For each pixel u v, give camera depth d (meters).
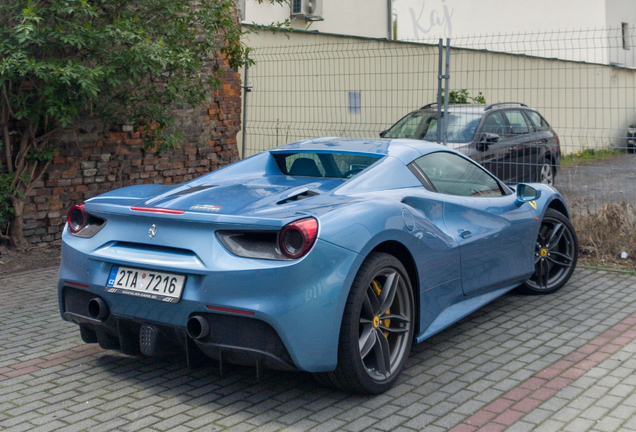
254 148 10.74
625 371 3.50
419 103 14.16
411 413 3.01
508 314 4.63
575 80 17.61
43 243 6.99
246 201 3.22
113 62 6.30
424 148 4.09
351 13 15.24
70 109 6.13
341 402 3.14
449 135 9.24
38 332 4.30
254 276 2.80
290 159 4.08
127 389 3.33
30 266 6.25
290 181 3.75
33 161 6.66
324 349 2.88
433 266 3.59
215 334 2.92
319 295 2.83
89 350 3.95
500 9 23.34
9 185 6.51
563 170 7.37
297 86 11.39
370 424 2.89
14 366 3.67
